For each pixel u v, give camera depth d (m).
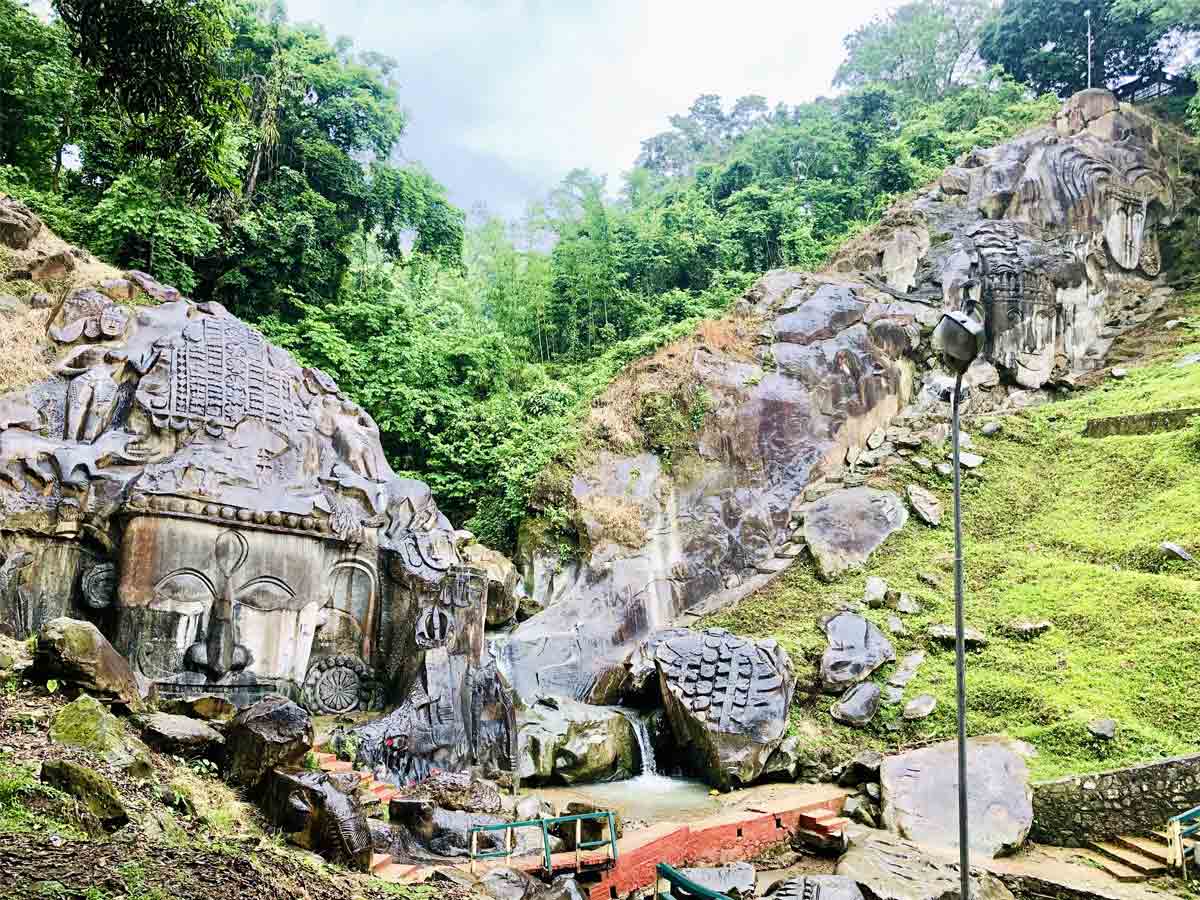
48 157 19.50
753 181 35.56
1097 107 30.02
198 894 5.09
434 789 10.95
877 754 13.48
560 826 10.65
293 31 27.64
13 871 4.60
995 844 11.33
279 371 14.16
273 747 8.27
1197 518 17.52
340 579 13.81
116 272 14.36
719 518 20.70
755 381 22.28
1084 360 26.44
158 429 12.23
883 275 26.28
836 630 16.92
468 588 13.77
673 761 15.61
